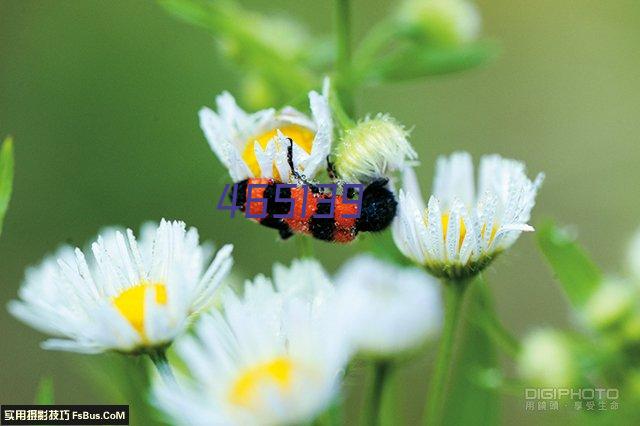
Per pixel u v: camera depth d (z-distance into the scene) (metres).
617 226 0.32
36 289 0.15
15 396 0.28
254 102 0.21
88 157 0.32
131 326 0.14
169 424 0.15
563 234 0.17
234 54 0.20
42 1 0.33
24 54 0.33
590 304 0.17
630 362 0.17
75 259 0.14
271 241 0.29
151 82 0.32
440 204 0.16
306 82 0.20
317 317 0.14
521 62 0.36
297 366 0.13
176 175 0.31
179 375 0.14
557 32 0.36
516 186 0.15
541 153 0.34
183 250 0.14
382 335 0.16
